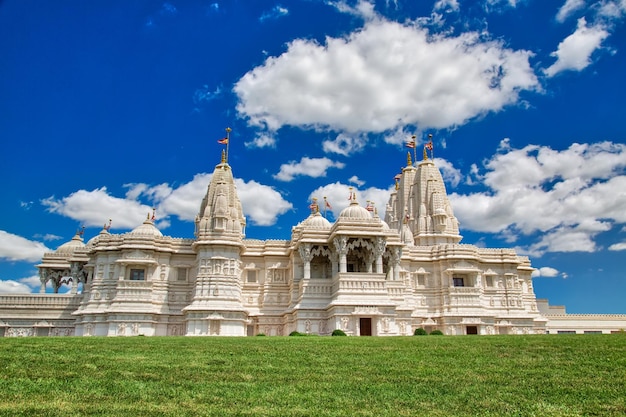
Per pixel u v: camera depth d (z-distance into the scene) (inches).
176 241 2623.0
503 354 940.0
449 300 2748.5
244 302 2605.8
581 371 748.6
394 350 1018.1
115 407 526.6
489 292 2898.6
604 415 514.0
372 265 2578.7
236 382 670.5
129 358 866.8
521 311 2888.8
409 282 2783.0
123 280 2460.6
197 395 592.4
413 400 576.1
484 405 553.0
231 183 2866.6
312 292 2421.3
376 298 2319.1
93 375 699.4
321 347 1082.1
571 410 532.7
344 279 2340.1
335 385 656.4
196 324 2351.1
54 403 537.0
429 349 1031.6
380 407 544.4
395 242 2603.3
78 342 1147.3
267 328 2571.4
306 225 2704.2
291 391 619.5
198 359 872.9
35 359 819.4
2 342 1111.6
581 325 3558.1
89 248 2913.4
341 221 2422.5
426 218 3385.8
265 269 2667.3
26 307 2615.7
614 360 834.2
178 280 2581.2
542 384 658.8
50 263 3117.6
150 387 631.2
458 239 3351.4
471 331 2719.0
